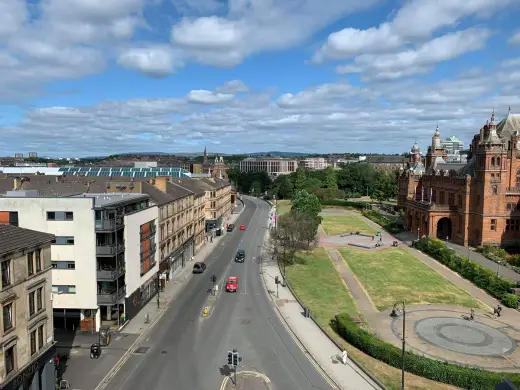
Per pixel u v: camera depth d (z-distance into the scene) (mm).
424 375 35125
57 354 38750
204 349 40406
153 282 57062
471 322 48344
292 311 51406
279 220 80312
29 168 124938
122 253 46625
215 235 107750
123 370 36062
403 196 148500
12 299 28188
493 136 88938
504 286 58344
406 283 64375
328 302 54750
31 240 30750
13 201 43375
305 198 104875
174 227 68750
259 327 46219
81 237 43406
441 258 78750
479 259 79188
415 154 152375
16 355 28672
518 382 32125
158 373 35562
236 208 172000
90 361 37625
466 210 92750
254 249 90812
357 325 45750
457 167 115438
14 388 28297
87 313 44719
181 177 113938
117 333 44031
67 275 43844
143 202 54656
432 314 50906
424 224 101188
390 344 39062
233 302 54906
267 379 34719
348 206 171625
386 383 33969
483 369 36719
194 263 77188
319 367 36938
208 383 33969
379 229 120188
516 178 91625
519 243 89062
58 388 33062
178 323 47250
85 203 43062
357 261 79375
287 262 77000
